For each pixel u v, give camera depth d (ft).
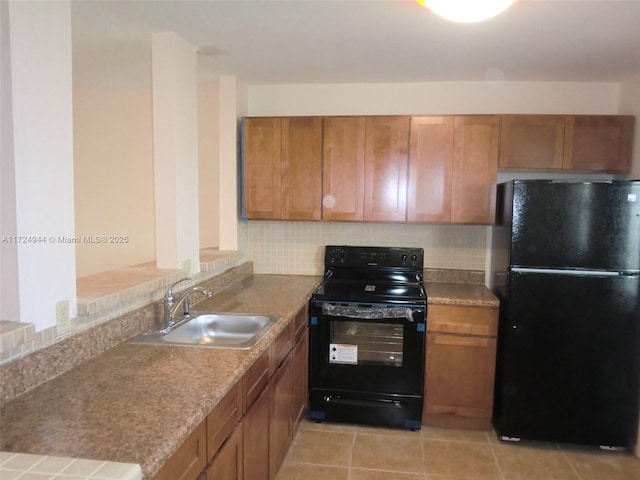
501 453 8.36
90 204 11.17
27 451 3.28
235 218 10.09
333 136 9.75
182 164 7.34
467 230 10.41
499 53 7.86
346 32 6.96
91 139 11.04
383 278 10.46
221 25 6.70
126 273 6.75
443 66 8.77
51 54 4.56
